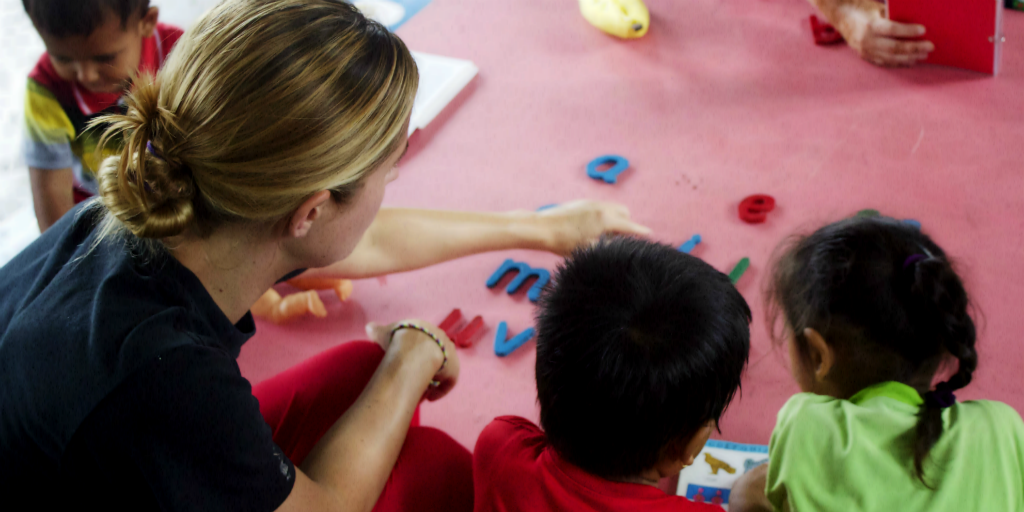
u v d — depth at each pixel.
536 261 1.46
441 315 1.38
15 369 0.66
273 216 0.68
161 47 1.47
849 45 1.84
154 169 0.64
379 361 1.05
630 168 1.61
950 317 0.84
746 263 1.39
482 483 0.86
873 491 0.84
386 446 0.89
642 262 0.75
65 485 0.68
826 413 0.89
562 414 0.75
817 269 0.91
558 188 1.59
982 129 1.60
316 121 0.64
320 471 0.83
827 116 1.67
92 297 0.67
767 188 1.54
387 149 0.70
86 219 0.75
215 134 0.62
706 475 1.11
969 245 1.39
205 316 0.72
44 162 1.39
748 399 1.23
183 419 0.66
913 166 1.55
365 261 1.26
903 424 0.86
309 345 1.36
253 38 0.63
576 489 0.77
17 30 2.12
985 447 0.85
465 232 1.33
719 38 1.91
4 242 1.61
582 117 1.74
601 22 1.91
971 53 1.71
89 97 1.36
